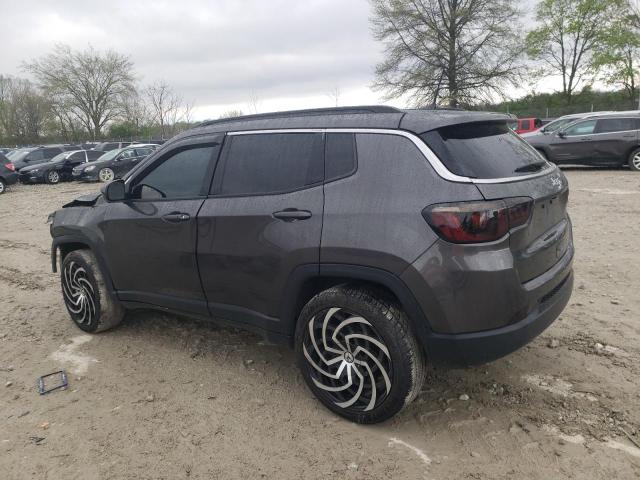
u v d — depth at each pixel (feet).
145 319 15.74
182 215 11.82
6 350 13.94
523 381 11.24
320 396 10.33
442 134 9.17
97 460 9.18
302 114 10.90
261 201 10.66
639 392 10.62
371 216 9.14
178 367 12.61
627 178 43.83
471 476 8.48
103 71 178.91
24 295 18.93
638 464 8.61
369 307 9.20
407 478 8.49
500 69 110.52
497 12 108.06
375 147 9.55
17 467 9.07
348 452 9.18
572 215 28.84
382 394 9.41
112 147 98.43
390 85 115.55
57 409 10.87
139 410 10.73
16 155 86.89
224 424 10.14
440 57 110.32
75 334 14.89
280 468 8.84
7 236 32.12
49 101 181.16
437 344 8.87
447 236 8.49
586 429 9.53
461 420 9.98
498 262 8.48
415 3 109.91
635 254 20.36
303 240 9.86
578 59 139.64
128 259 13.20
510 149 10.06
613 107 117.80
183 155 12.37
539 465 8.67
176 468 8.91
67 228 14.53
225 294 11.53
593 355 12.26
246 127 11.50
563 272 10.27
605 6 129.70
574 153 50.65
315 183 10.07
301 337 10.29
